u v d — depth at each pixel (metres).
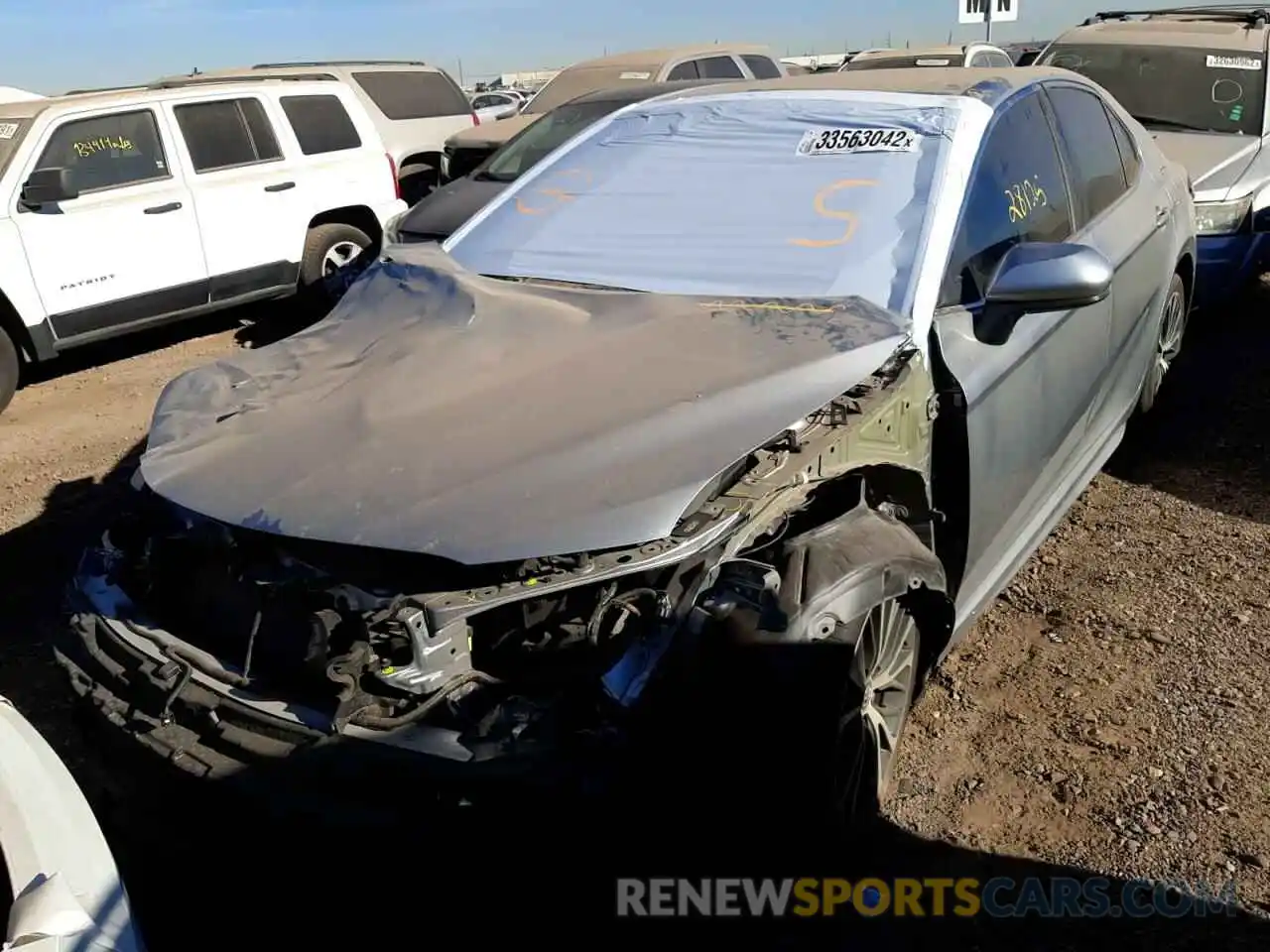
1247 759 2.98
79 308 7.40
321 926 2.60
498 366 2.81
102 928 1.81
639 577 2.27
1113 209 4.21
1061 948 2.45
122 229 7.59
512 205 3.91
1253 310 7.23
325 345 3.21
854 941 2.49
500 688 2.19
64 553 4.75
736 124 3.82
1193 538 4.23
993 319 3.03
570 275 3.42
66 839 1.97
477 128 10.36
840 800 2.53
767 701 2.22
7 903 1.86
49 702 3.61
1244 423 5.33
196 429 2.77
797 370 2.58
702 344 2.77
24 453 6.19
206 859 2.39
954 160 3.25
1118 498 4.63
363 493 2.30
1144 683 3.35
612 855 2.08
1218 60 7.51
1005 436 3.15
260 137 8.52
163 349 8.43
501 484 2.27
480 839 2.02
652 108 4.13
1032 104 3.77
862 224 3.19
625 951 2.42
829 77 4.04
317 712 2.21
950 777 3.01
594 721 2.11
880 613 2.63
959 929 2.52
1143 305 4.44
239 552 2.39
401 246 3.99
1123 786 2.92
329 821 2.06
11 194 7.09
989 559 3.36
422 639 2.14
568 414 2.50
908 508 2.86
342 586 2.22
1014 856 2.73
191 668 2.40
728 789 2.19
